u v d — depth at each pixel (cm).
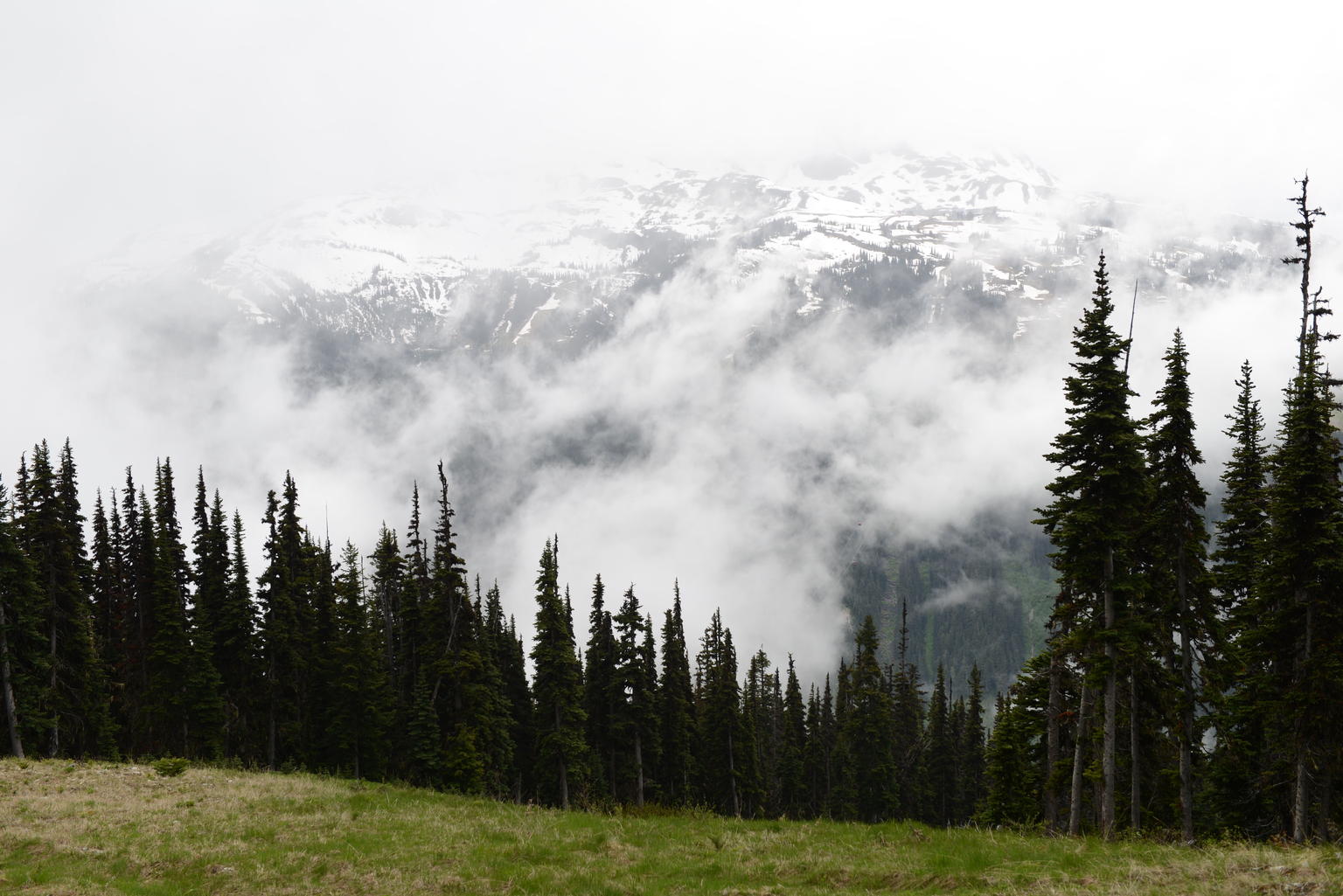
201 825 2389
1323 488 2542
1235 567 3375
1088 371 2755
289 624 5519
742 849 2083
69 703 4666
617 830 2336
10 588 4228
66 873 1939
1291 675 2728
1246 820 3206
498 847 2133
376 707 5462
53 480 4922
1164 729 3266
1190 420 2998
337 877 1902
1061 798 4444
